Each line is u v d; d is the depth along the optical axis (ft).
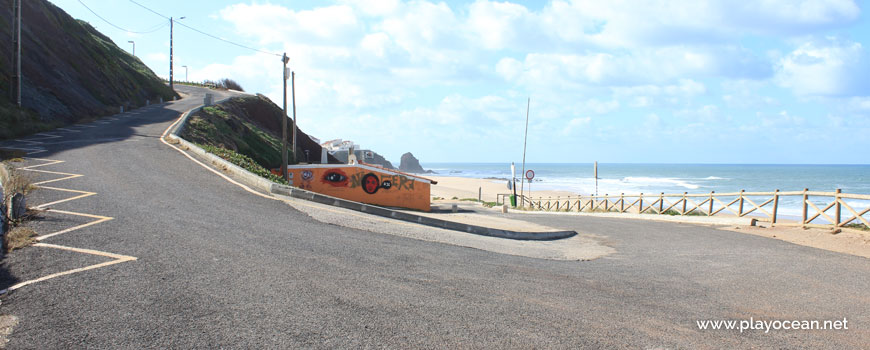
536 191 222.28
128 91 160.35
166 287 18.53
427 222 44.24
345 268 22.82
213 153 70.28
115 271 20.38
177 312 16.02
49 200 36.35
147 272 20.39
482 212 92.63
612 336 15.08
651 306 18.76
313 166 93.91
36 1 149.38
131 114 127.65
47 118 96.22
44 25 141.28
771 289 22.06
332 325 15.25
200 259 22.89
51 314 15.62
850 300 20.21
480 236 40.55
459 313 16.85
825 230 41.52
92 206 35.06
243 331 14.61
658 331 15.72
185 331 14.51
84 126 98.73
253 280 19.90
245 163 73.00
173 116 122.52
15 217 28.60
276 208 40.91
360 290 19.21
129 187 44.45
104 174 50.47
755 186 250.98
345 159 217.15
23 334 14.10
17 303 16.51
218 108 140.46
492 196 182.80
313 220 37.19
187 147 76.64
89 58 151.74
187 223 31.50
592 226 54.49
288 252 25.50
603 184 286.46
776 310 18.57
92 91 134.82
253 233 30.01
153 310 16.14
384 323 15.60
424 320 15.99
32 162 54.85
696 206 61.67
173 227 29.91
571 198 131.13
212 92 224.94
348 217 40.29
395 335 14.58
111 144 74.49
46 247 23.75
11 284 18.40
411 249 29.40
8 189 31.37
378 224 38.75
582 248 37.32
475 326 15.57
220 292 18.19
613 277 24.48
